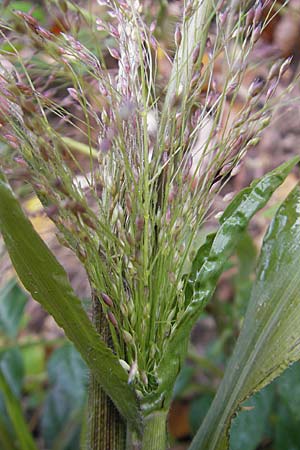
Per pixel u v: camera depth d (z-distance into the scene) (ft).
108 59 0.73
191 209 0.62
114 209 0.62
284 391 0.94
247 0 0.66
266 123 0.63
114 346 0.64
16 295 1.23
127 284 0.63
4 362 1.21
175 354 0.64
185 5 0.63
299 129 1.36
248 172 1.37
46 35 0.60
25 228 0.57
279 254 0.70
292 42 1.27
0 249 0.94
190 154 0.63
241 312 1.12
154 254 0.62
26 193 0.73
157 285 0.62
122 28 0.64
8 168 0.59
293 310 0.67
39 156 0.59
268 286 0.70
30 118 0.56
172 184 0.62
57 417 1.25
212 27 0.75
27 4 0.82
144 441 0.65
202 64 0.65
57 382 1.22
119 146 0.59
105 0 0.66
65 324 0.62
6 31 0.70
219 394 0.71
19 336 1.56
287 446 1.07
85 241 0.59
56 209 0.58
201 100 0.68
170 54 0.71
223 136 0.63
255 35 0.62
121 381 0.63
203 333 1.66
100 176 0.62
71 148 0.76
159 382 0.64
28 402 1.51
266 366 0.66
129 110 0.57
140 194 0.60
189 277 0.66
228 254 0.67
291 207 0.72
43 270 0.59
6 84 0.58
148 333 0.63
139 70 0.66
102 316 0.66
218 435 0.68
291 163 0.70
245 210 0.68
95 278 0.62
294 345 0.66
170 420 1.43
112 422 0.68
